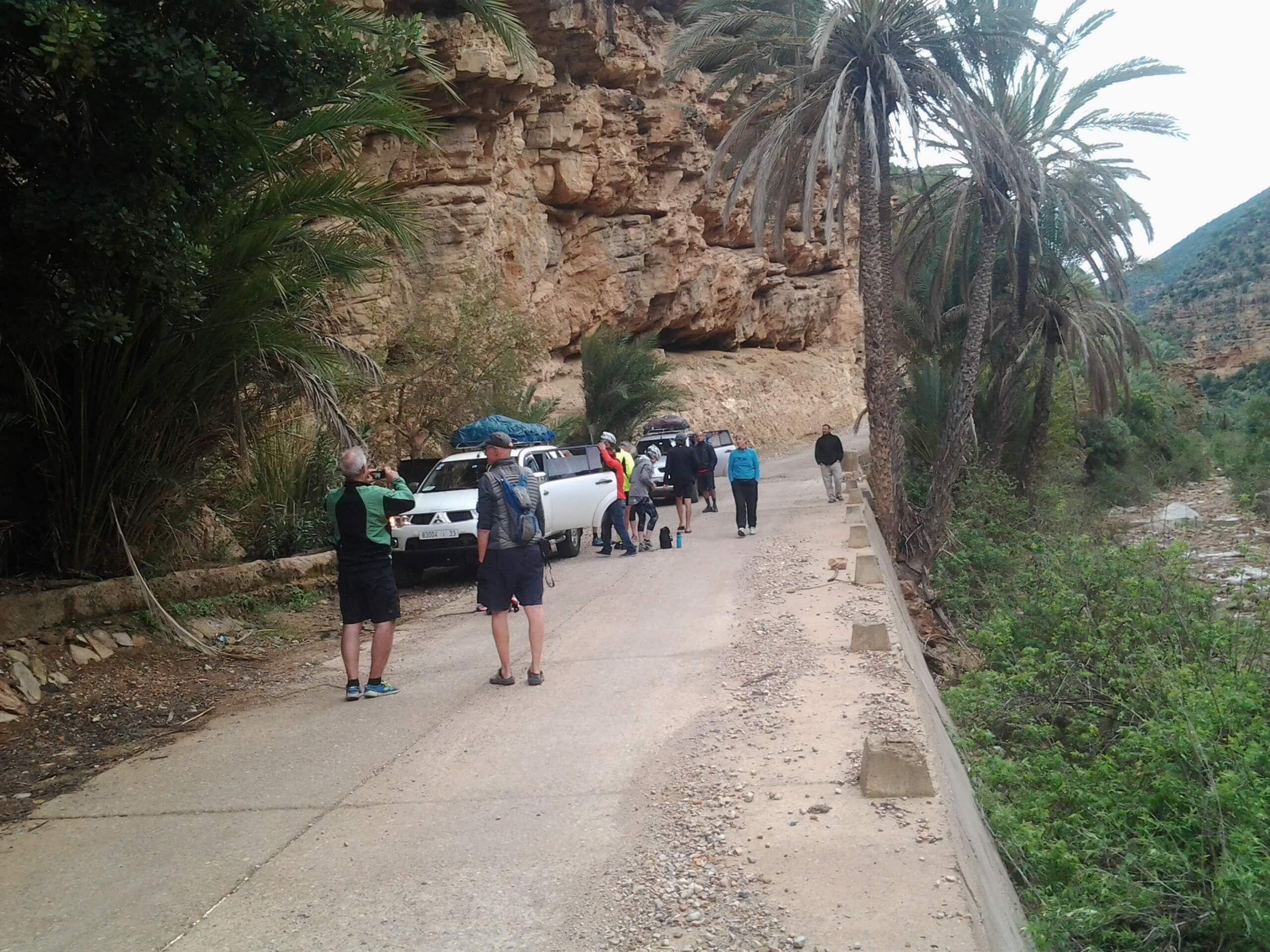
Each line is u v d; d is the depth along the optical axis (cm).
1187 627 995
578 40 2877
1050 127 1933
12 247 702
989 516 1958
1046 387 2358
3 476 870
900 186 2158
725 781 503
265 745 645
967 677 967
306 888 420
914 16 1560
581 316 3253
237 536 1171
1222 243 13100
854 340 5572
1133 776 672
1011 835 570
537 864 425
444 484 1380
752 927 352
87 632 838
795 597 1002
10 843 502
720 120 3756
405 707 711
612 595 1136
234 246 845
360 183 924
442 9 2289
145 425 900
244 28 724
